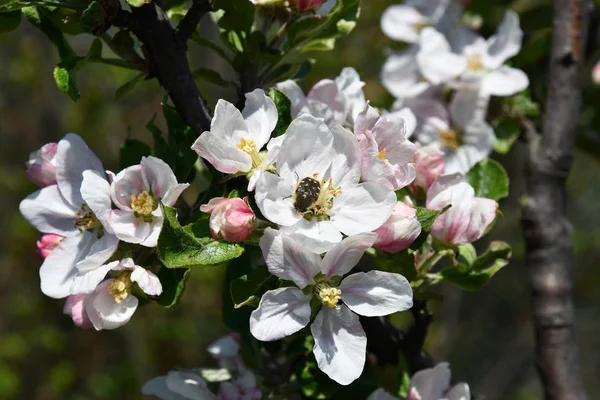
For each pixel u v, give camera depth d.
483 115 0.46
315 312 0.32
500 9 0.51
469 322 1.46
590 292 1.51
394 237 0.32
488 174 0.39
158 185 0.33
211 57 0.99
